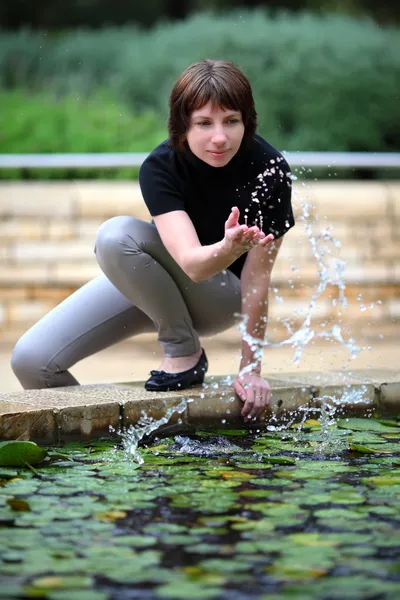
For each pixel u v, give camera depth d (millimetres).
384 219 8992
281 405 4348
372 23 12750
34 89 12023
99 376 6500
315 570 2299
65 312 4582
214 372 6555
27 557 2395
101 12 16875
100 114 10703
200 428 4164
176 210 3932
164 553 2426
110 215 8727
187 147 3848
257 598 2119
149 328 4652
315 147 10578
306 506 2857
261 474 3285
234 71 3740
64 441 3785
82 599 2117
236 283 4461
